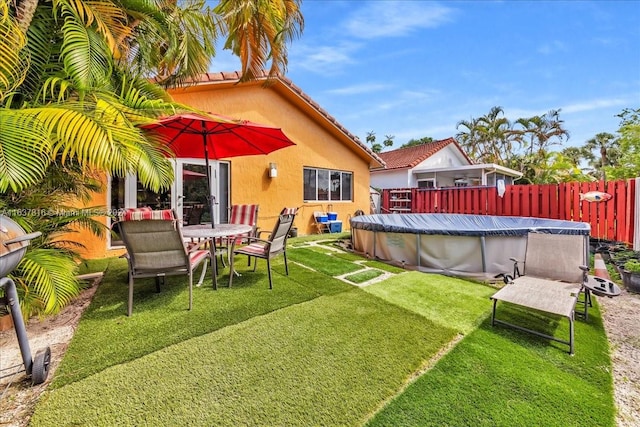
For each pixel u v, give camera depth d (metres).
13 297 2.01
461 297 3.77
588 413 1.88
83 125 2.26
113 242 6.15
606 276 4.14
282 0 5.26
